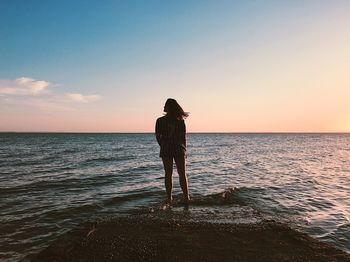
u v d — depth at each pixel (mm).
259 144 58000
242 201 7062
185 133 6488
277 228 4449
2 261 3891
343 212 6480
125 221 4848
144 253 3564
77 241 3930
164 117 6434
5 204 7031
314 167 16406
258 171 13938
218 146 47469
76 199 7594
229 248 3703
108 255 3529
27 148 40000
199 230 4359
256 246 3773
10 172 13625
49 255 3570
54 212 6230
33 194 8312
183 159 6477
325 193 8664
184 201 6539
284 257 3461
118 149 38188
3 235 4887
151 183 10172
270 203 7098
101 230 4367
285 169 15070
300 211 6461
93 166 16500
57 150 35031
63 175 12492
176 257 3451
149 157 23703
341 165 17828
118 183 10281
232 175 12273
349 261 3400
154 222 4762
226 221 4961
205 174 12508
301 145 55094
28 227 5293
